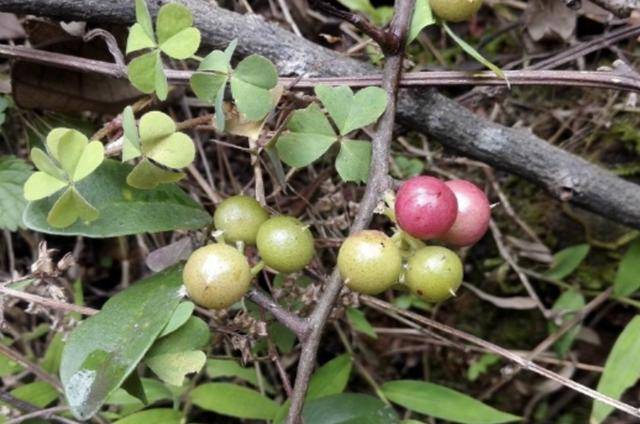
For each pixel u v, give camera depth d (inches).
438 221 6.7
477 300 11.4
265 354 9.9
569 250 10.9
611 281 11.1
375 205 7.3
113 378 7.1
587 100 11.3
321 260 10.4
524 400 11.3
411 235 6.8
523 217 11.4
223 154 10.7
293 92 8.4
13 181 9.4
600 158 11.2
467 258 11.4
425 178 6.8
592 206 9.5
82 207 7.3
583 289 11.2
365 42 9.9
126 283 11.0
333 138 7.8
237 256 7.0
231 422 10.8
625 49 11.2
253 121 8.0
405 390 9.7
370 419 8.7
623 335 9.2
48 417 8.5
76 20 8.3
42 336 10.5
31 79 9.3
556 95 11.4
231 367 9.8
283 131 8.0
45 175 7.2
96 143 7.3
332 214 10.3
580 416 11.1
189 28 7.5
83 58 8.7
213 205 10.3
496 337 11.4
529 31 10.7
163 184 8.1
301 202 10.1
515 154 9.3
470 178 11.4
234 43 7.5
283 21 10.7
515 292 11.3
